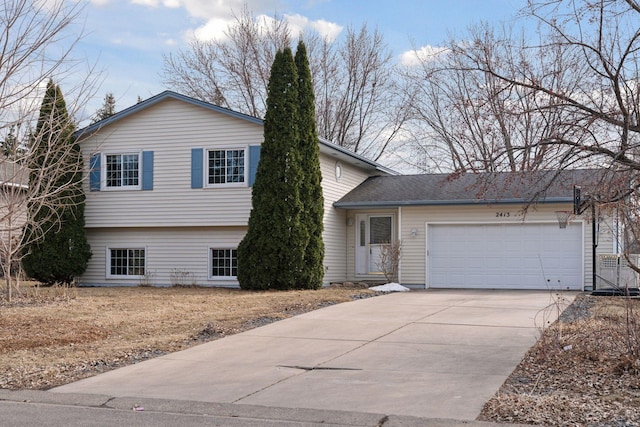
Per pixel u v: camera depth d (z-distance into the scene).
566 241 21.47
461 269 22.64
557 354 10.45
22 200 14.95
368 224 24.80
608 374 9.19
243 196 22.48
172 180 23.27
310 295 18.95
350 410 7.81
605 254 20.02
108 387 9.16
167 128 23.38
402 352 11.08
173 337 12.62
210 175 22.97
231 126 22.67
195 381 9.41
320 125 42.72
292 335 12.77
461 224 22.64
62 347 11.85
